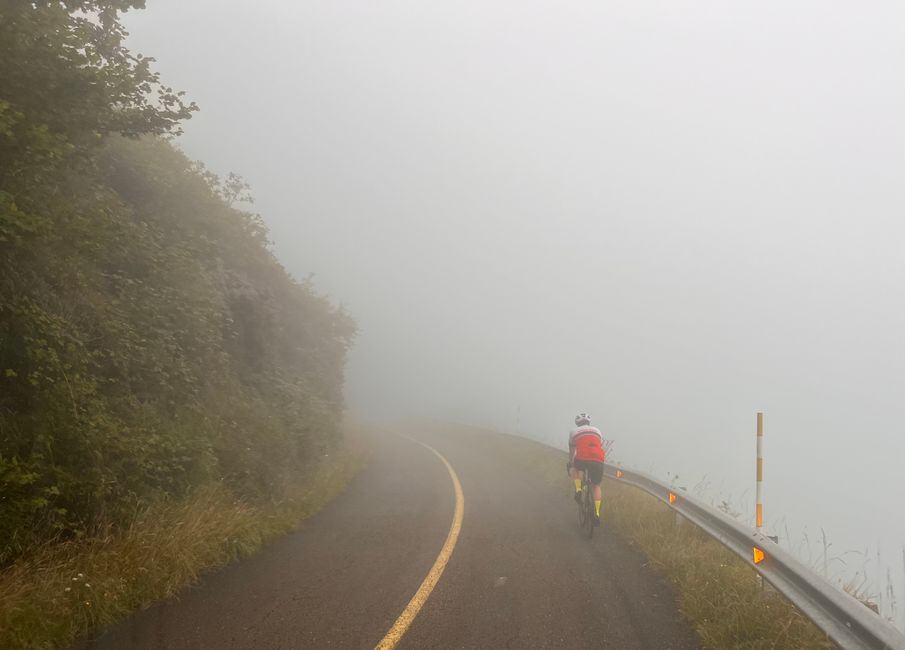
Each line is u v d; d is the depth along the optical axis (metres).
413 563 7.15
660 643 4.89
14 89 6.32
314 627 5.07
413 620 5.29
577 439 9.21
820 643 4.43
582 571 6.91
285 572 6.60
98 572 5.31
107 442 6.51
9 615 4.36
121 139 11.44
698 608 5.44
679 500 8.71
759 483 6.82
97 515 6.01
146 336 8.80
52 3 6.77
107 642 4.62
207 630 4.93
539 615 5.48
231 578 6.29
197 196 14.21
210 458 8.28
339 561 7.14
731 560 6.82
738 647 4.64
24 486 5.43
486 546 8.06
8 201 5.59
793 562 4.86
